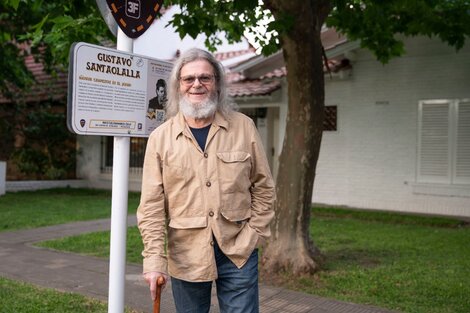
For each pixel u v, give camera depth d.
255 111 13.67
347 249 7.02
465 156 10.45
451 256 6.64
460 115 10.49
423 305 4.71
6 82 14.37
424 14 7.42
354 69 11.70
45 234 8.23
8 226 8.79
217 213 2.73
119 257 3.04
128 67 3.02
